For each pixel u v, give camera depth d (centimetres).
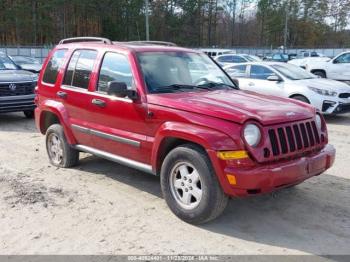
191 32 7894
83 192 587
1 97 1066
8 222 496
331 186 609
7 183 625
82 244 443
